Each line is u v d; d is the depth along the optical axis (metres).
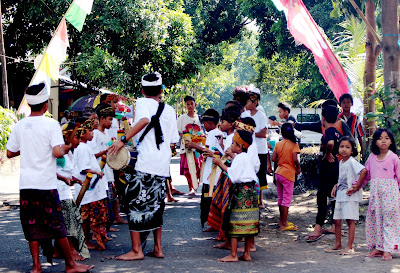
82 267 5.16
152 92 5.88
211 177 6.21
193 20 29.09
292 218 8.28
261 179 8.66
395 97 7.90
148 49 20.16
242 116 8.29
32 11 18.86
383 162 5.79
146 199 5.66
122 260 5.64
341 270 5.22
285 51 23.12
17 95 23.25
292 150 7.42
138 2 18.86
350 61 11.20
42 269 5.27
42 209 4.92
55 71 9.83
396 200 5.71
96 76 18.33
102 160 6.16
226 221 5.65
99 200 6.09
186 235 7.04
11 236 6.89
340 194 6.06
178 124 10.38
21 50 22.17
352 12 10.78
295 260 5.68
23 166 4.94
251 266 5.41
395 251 5.64
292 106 31.34
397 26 8.03
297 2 8.22
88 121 5.79
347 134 6.91
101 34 19.52
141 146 5.74
